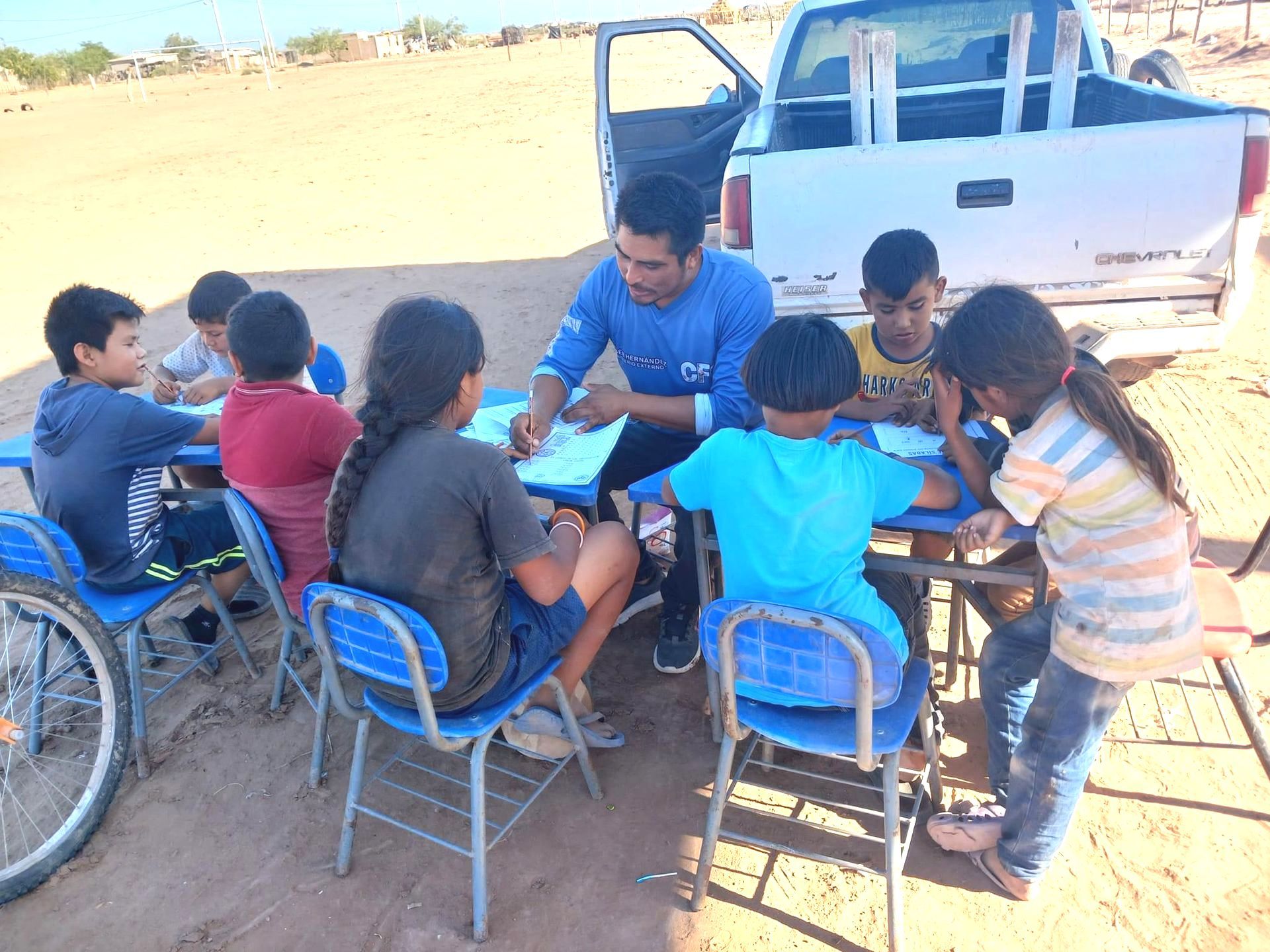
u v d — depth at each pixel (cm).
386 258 938
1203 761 279
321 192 1347
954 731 300
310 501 289
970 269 372
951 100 526
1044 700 219
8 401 661
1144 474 199
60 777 312
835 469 215
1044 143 350
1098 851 253
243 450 283
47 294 930
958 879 249
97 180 1692
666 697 326
